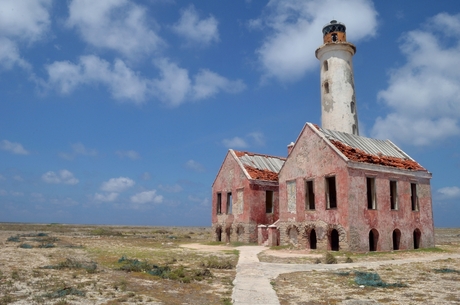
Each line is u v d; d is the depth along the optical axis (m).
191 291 12.21
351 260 19.83
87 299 10.67
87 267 16.58
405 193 27.70
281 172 30.56
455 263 18.75
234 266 18.34
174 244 34.47
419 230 28.08
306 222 27.44
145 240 40.84
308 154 28.09
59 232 56.53
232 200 36.78
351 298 10.98
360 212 24.59
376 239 25.22
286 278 14.58
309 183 28.66
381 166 26.33
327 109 35.94
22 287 12.16
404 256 22.50
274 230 30.19
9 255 21.14
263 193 35.28
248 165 36.84
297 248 27.75
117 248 28.22
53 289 11.83
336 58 36.16
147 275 15.04
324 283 13.44
